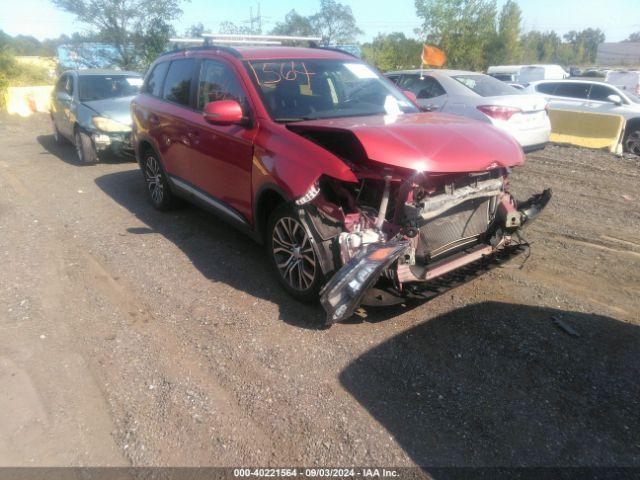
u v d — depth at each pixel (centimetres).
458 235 382
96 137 874
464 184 366
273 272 451
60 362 344
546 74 2623
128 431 284
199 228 586
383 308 399
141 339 368
